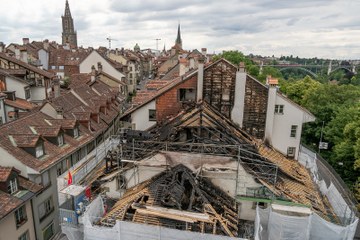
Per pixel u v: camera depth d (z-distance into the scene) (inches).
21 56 2149.4
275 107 1122.7
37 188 867.4
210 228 642.8
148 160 796.0
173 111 1111.0
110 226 685.9
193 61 1674.5
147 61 5182.1
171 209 661.3
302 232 706.8
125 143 968.9
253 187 769.6
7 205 742.5
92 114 1481.3
